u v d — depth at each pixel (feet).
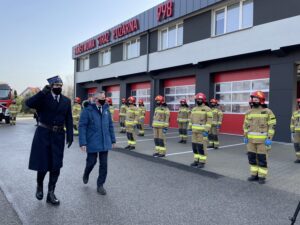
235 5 52.24
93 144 19.69
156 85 71.56
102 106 20.35
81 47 103.76
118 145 41.78
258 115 23.27
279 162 30.37
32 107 17.15
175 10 62.18
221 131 56.13
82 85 108.99
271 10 45.37
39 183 17.98
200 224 15.14
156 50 70.08
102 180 19.79
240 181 23.29
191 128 29.01
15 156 32.17
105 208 17.04
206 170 26.78
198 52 58.03
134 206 17.47
